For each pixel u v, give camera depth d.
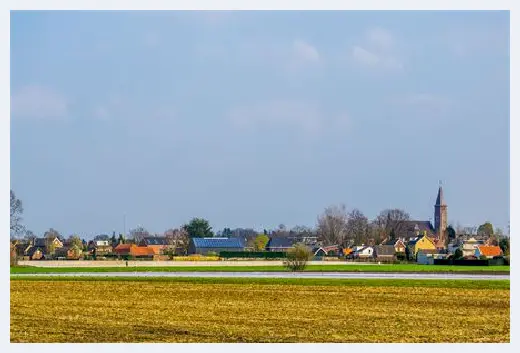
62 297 112.38
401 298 110.69
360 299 109.50
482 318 87.88
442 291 121.94
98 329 78.25
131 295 115.69
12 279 150.25
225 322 83.69
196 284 136.88
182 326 80.56
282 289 126.19
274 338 72.75
